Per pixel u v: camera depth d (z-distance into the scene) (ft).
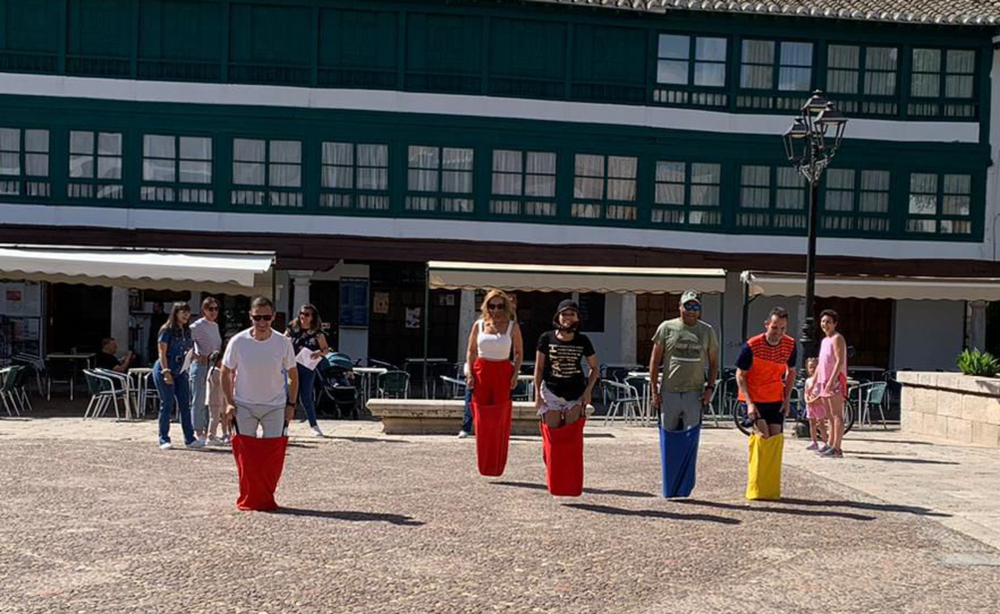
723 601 21.04
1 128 71.56
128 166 72.43
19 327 78.02
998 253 80.38
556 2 74.69
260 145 73.67
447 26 75.15
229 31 73.15
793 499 33.04
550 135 76.23
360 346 82.79
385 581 21.72
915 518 30.30
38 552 23.45
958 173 80.23
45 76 71.72
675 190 77.92
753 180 78.74
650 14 76.59
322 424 52.85
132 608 19.38
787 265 78.79
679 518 29.30
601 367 72.69
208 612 19.25
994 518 30.63
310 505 29.73
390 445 44.09
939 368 85.61
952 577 23.41
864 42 79.25
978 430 51.65
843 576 23.25
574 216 76.64
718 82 78.33
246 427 29.22
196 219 73.10
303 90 73.77
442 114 75.05
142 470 35.55
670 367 32.19
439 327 84.79
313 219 74.08
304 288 74.69
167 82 72.64
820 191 79.15
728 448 45.93
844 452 46.09
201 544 24.53
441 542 25.36
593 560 24.00
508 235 75.97
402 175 74.90
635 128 77.15
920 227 80.02
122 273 56.13
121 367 59.11
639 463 40.32
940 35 79.61
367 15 74.43
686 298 32.09
